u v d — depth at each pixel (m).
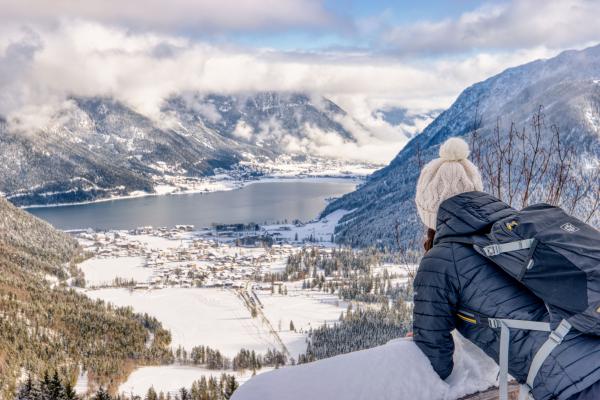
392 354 1.81
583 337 1.48
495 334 1.65
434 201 1.99
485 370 1.91
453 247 1.76
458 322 1.80
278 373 1.69
